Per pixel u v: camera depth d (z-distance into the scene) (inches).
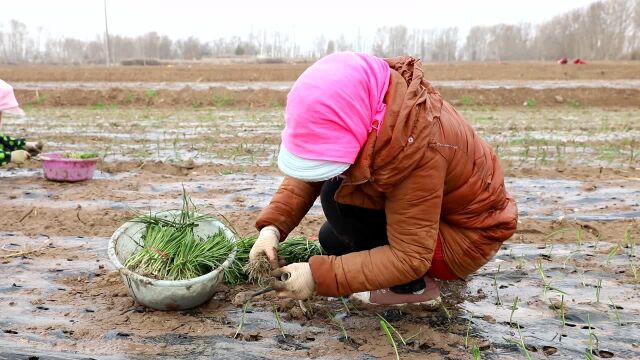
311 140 91.1
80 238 163.6
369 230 112.0
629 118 502.0
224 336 108.8
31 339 107.3
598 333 113.3
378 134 92.0
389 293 117.3
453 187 104.5
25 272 138.9
